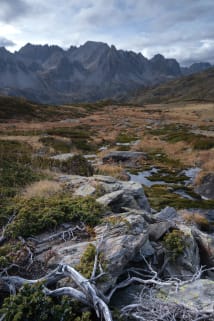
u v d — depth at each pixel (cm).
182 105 14262
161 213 1339
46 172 1406
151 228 827
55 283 565
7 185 1154
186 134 4256
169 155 3397
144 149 3819
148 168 2750
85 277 540
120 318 484
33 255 665
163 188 2073
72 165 1755
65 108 10700
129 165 2917
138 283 627
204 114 9306
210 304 507
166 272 699
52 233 761
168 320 468
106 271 566
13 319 455
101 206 905
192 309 481
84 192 1104
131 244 663
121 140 4638
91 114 9962
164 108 12975
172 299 532
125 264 627
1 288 556
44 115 7906
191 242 816
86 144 3731
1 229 788
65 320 470
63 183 1225
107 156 3042
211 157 2973
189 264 730
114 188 1181
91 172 1792
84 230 762
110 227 739
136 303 536
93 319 497
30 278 591
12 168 1337
